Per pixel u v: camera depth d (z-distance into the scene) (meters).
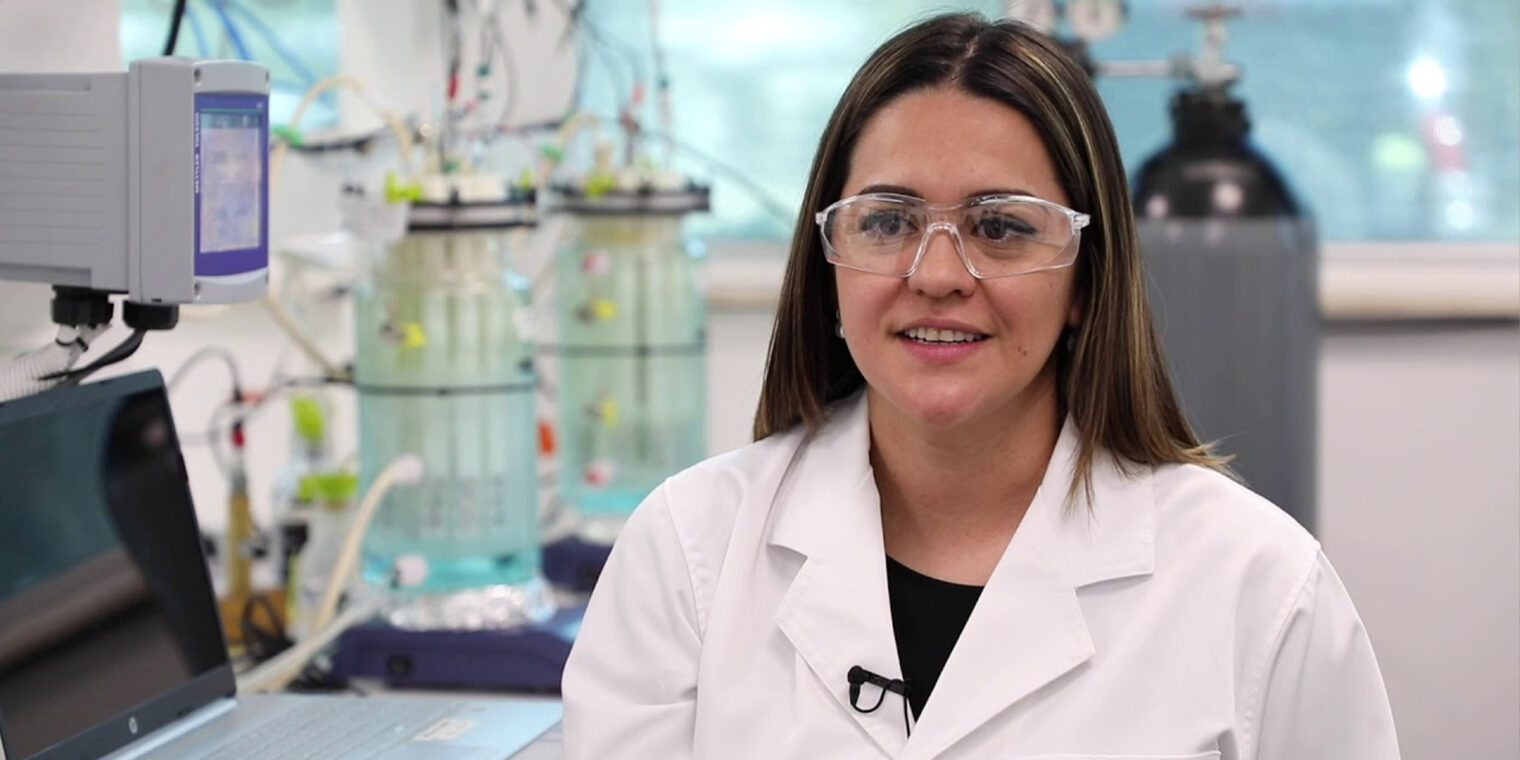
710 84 3.63
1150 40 3.47
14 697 1.47
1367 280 3.27
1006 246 1.37
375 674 2.22
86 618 1.59
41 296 1.94
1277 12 3.46
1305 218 2.89
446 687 2.21
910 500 1.50
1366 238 3.51
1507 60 3.41
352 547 2.18
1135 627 1.39
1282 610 1.38
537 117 3.30
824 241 1.43
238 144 1.66
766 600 1.48
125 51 2.29
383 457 2.27
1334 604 1.40
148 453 1.73
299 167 2.62
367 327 2.28
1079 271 1.46
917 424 1.45
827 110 3.60
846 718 1.41
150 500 1.72
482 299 2.26
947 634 1.44
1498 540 3.32
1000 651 1.39
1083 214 1.40
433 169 2.33
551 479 3.01
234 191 1.65
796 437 1.58
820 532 1.48
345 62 2.77
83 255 1.61
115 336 2.07
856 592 1.44
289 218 2.59
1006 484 1.48
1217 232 2.81
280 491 2.45
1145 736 1.34
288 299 2.55
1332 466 3.37
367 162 2.79
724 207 3.67
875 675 1.41
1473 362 3.30
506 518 2.30
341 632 2.22
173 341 2.52
